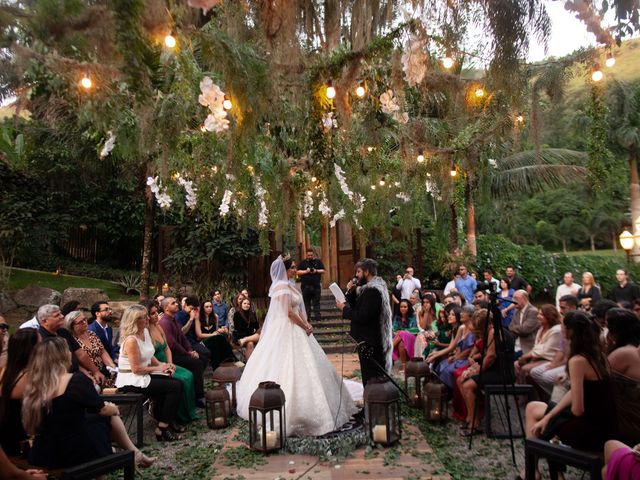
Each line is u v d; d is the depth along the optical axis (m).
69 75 2.77
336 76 3.56
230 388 5.52
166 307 5.34
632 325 3.04
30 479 2.24
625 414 2.80
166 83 3.78
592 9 2.99
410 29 3.08
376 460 3.48
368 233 9.16
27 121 10.52
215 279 11.25
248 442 3.93
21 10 2.13
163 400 4.26
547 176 12.34
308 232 14.10
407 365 5.04
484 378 4.12
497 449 3.77
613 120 10.48
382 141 5.54
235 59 3.04
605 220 20.88
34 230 11.33
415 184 7.75
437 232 12.57
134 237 13.31
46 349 2.67
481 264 13.05
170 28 2.58
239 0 3.16
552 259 14.09
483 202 11.62
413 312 7.27
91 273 12.48
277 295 4.39
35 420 2.57
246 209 6.13
